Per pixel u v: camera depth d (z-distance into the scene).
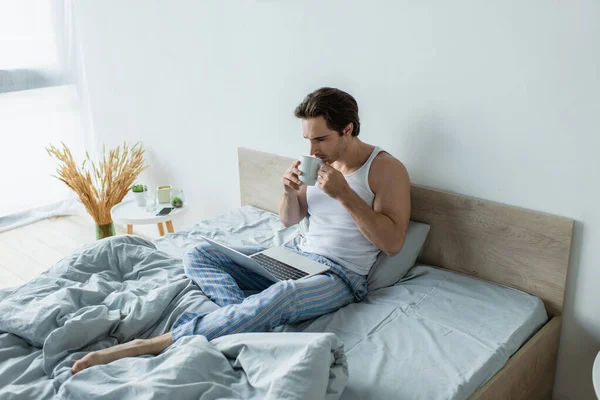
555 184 1.79
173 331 1.56
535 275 1.88
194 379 1.32
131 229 2.94
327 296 1.79
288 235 2.31
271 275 1.77
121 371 1.39
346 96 1.91
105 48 3.31
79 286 1.82
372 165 1.95
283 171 2.55
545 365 1.82
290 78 2.42
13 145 3.65
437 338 1.62
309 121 1.88
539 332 1.74
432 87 1.99
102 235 3.07
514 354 1.62
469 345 1.58
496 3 1.76
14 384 1.41
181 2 2.76
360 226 1.88
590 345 1.84
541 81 1.74
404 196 1.93
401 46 2.02
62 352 1.49
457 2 1.84
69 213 3.88
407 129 2.10
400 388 1.40
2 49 3.43
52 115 3.69
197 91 2.87
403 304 1.81
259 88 2.56
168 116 3.10
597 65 1.62
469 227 2.00
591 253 1.77
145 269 1.94
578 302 1.84
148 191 3.42
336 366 1.38
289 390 1.22
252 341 1.41
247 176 2.72
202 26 2.70
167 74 2.99
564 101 1.71
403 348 1.57
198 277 1.83
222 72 2.70
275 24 2.39
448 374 1.45
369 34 2.10
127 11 3.07
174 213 2.78
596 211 1.73
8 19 3.39
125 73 3.25
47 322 1.57
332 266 1.91
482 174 1.95
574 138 1.72
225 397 1.28
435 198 2.06
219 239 2.34
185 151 3.09
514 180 1.88
